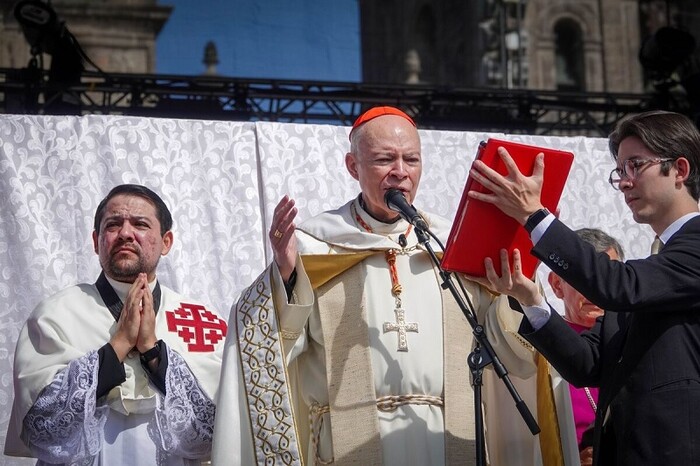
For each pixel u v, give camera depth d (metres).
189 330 4.47
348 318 4.09
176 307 4.53
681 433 3.33
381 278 4.16
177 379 4.18
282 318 4.00
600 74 18.58
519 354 4.07
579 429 4.64
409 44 15.48
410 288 4.14
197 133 5.64
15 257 5.25
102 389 4.05
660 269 3.45
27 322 4.37
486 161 3.62
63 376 4.06
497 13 16.16
